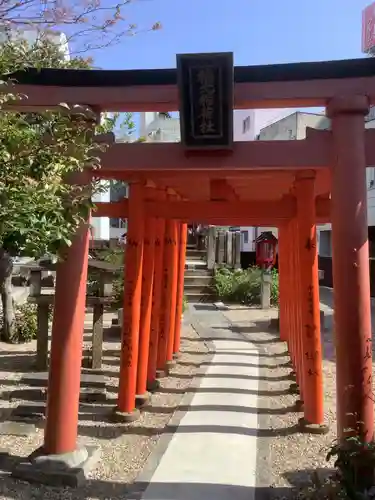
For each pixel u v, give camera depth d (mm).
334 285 4605
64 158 3367
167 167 4891
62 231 3025
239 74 4590
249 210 6738
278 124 25016
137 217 6305
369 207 20891
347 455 3799
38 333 8711
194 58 4309
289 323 9742
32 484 4582
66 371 4781
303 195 6012
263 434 5883
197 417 6414
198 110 4562
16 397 7250
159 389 7836
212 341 11648
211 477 4711
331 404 7027
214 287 19438
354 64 4469
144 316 7039
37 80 4688
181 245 10094
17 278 14766
